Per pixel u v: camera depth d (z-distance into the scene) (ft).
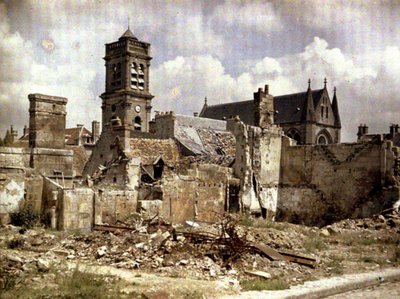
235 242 63.05
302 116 274.36
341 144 115.44
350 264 64.59
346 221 101.30
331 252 73.15
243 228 84.53
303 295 48.14
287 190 123.34
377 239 84.07
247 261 59.93
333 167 116.16
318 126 282.56
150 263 57.41
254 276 54.90
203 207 107.96
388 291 52.95
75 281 47.67
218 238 65.57
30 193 85.40
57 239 71.26
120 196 92.38
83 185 104.53
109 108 284.00
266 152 121.29
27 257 57.72
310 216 118.73
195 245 63.41
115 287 46.80
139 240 65.72
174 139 142.41
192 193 105.70
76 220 82.58
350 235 88.22
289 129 278.67
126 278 50.83
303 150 121.49
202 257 59.31
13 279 46.91
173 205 101.35
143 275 52.60
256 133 119.03
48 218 82.74
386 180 107.24
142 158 122.93
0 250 62.69
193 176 106.52
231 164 123.24
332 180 116.06
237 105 268.62
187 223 93.81
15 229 77.20
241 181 116.47
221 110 274.77
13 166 84.94
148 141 131.85
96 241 67.15
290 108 283.79
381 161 108.06
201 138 155.33
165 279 50.67
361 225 97.04
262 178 120.16
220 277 53.21
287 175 123.95
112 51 286.05
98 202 85.51
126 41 279.28
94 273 51.67
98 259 60.75
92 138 243.60
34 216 82.99
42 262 53.52
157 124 154.40
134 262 57.57
